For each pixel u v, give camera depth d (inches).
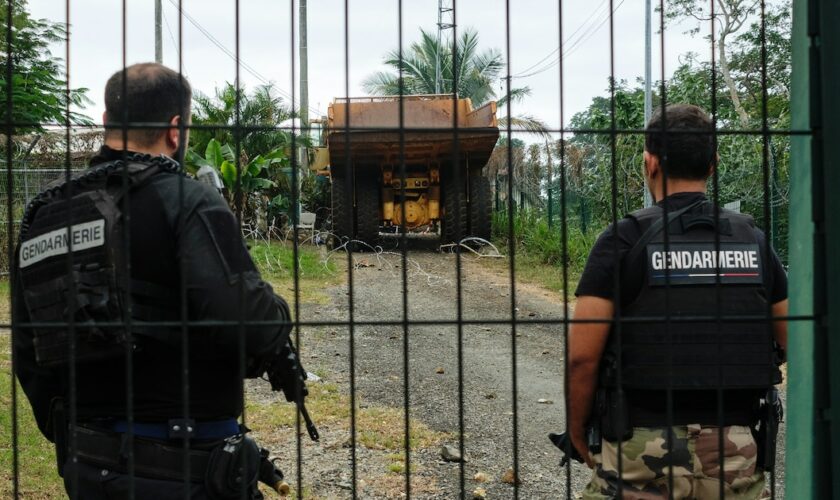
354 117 550.3
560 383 249.1
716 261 73.1
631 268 82.6
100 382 76.9
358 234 566.6
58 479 160.9
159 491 75.7
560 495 161.8
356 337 316.5
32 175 394.3
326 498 157.9
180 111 72.7
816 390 71.1
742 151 401.7
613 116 71.0
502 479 169.6
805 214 74.4
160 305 74.9
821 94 71.1
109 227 72.7
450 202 572.1
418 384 246.1
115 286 72.4
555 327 338.6
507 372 262.7
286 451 184.5
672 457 76.7
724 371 80.7
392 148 510.0
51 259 74.8
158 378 76.5
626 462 83.0
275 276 464.8
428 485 165.6
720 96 535.5
